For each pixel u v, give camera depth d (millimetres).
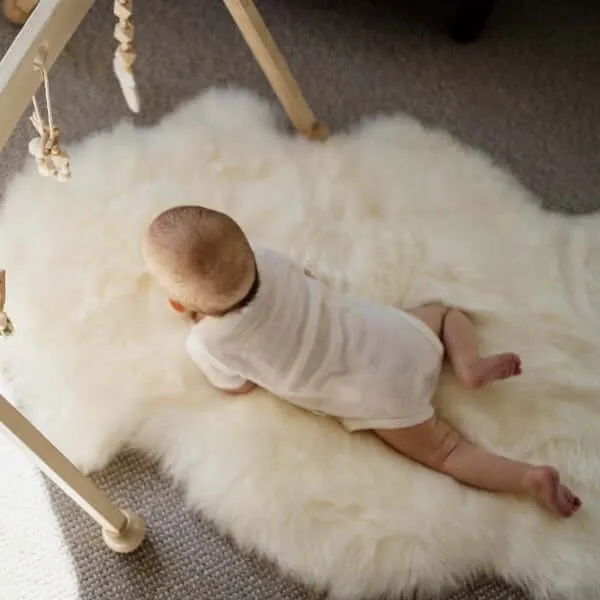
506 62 1395
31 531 1022
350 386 995
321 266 1144
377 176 1222
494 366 1020
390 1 1436
